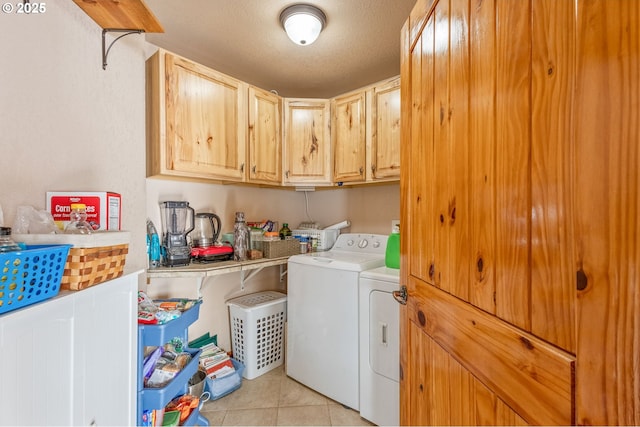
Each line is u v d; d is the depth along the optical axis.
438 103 0.85
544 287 0.49
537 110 0.50
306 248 2.37
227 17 1.50
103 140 1.11
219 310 2.19
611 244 0.38
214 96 1.75
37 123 0.87
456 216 0.75
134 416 0.95
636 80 0.36
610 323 0.38
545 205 0.49
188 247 1.77
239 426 1.59
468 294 0.70
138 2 0.96
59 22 0.94
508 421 0.57
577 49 0.43
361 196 2.51
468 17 0.70
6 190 0.79
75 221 0.78
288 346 2.05
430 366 0.89
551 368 0.47
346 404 1.72
